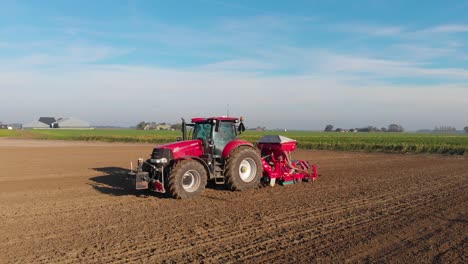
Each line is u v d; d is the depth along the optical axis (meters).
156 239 6.50
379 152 29.45
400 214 8.27
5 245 6.26
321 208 8.81
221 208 8.80
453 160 21.88
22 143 43.31
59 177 14.20
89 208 8.88
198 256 5.69
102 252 5.87
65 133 79.94
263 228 7.15
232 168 10.69
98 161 20.50
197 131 11.16
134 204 9.29
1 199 10.03
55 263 5.45
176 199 9.80
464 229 7.10
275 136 12.03
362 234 6.80
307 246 6.15
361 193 10.76
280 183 12.47
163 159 9.97
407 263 5.44
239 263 5.42
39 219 7.90
